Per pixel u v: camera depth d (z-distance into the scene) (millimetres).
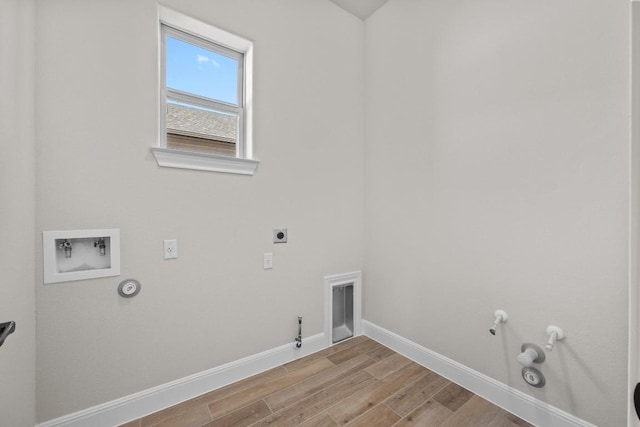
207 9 1557
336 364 1884
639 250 632
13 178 1018
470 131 1594
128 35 1351
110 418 1327
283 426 1350
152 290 1429
